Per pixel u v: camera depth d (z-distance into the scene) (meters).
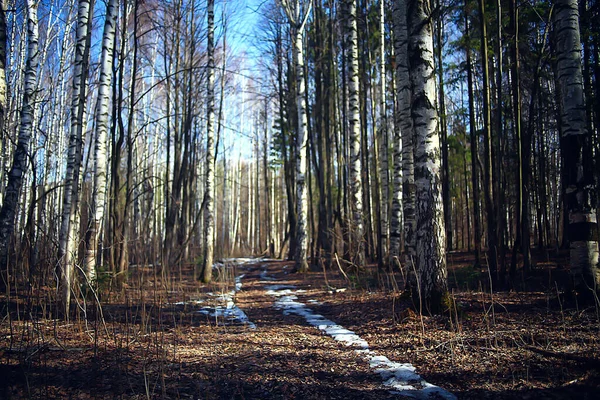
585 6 11.30
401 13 8.88
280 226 42.50
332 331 6.51
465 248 27.92
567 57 6.30
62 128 18.06
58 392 3.84
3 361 4.62
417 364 4.69
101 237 12.96
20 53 15.59
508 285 8.55
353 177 14.06
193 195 26.12
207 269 13.80
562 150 6.40
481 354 4.72
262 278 15.90
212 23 14.12
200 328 6.89
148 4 14.54
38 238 8.10
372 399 3.78
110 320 7.06
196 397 3.83
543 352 4.54
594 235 6.13
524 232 9.82
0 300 7.60
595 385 3.67
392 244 13.54
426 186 6.52
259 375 4.46
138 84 22.39
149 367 4.66
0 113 5.11
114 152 12.23
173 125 21.62
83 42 8.37
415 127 6.63
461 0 11.62
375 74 21.36
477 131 16.42
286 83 24.75
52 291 7.90
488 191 9.11
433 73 6.64
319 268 17.38
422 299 6.52
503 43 13.05
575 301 6.04
